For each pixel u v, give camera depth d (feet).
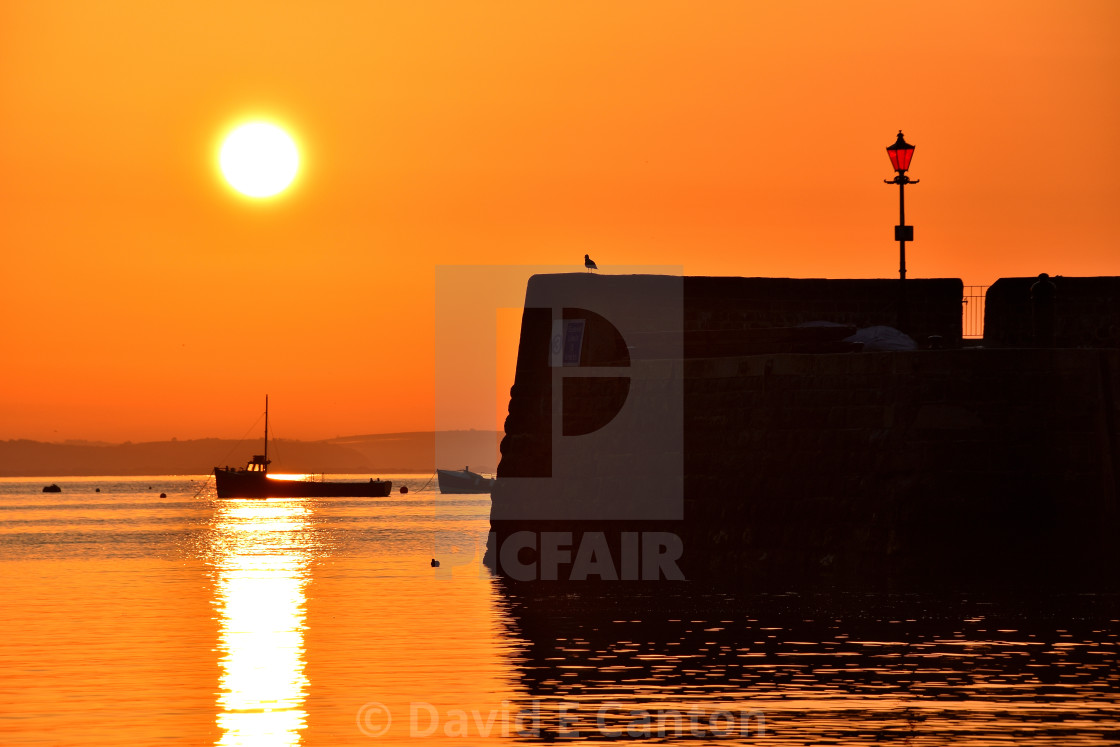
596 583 276.00
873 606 214.07
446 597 265.75
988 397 234.38
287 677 173.99
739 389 261.03
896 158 275.80
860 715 144.05
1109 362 232.12
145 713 153.58
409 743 138.62
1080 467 231.09
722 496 261.44
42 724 148.36
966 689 154.81
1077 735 134.51
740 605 222.07
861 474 242.17
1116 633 187.32
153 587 313.73
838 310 301.02
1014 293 290.35
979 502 232.73
